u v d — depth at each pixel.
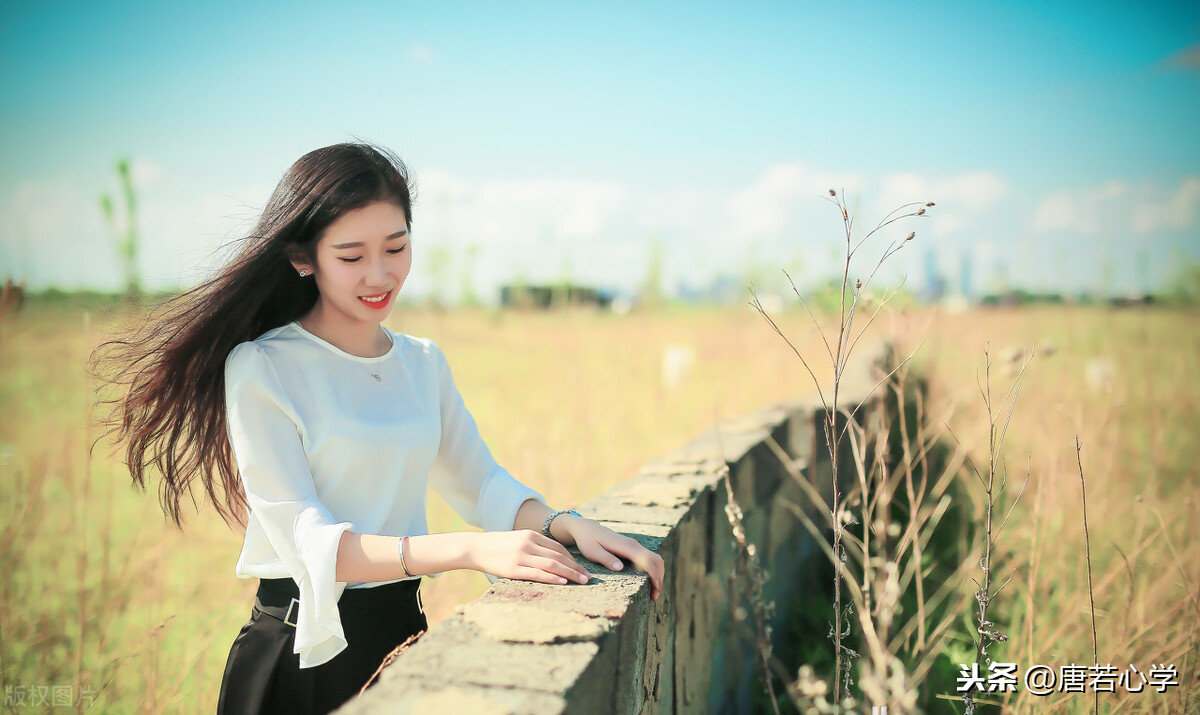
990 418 1.65
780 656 2.93
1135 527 3.07
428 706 0.87
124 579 2.78
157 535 3.46
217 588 3.09
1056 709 2.00
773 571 2.99
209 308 1.44
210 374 1.48
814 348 7.06
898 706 1.14
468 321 12.81
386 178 1.42
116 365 1.57
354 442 1.44
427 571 1.30
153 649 2.22
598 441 4.34
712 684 2.19
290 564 1.35
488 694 0.90
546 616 1.15
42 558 3.11
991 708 2.28
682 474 2.27
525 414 5.16
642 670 1.37
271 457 1.37
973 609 2.72
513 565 1.32
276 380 1.40
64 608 2.76
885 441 2.03
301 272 1.47
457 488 1.76
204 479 1.56
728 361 7.49
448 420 1.73
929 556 3.18
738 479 2.48
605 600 1.23
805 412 3.67
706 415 5.83
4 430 4.62
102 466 4.70
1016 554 2.97
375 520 1.48
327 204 1.37
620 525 1.70
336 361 1.49
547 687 0.92
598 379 6.43
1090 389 4.27
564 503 3.39
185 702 2.32
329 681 1.38
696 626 1.98
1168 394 4.73
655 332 10.47
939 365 5.01
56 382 5.30
